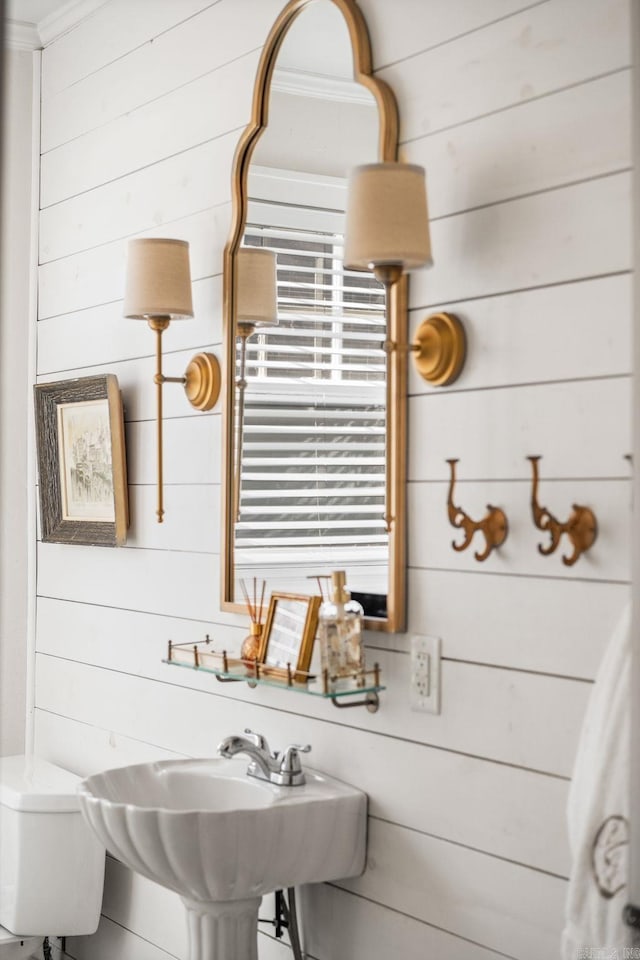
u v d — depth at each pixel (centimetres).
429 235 189
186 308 255
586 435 170
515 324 183
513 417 183
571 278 174
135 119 297
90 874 284
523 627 181
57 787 289
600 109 169
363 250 185
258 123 243
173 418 277
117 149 305
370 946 211
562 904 173
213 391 259
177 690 274
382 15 213
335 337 219
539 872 177
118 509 291
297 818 202
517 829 181
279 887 207
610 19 168
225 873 197
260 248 242
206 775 236
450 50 197
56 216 336
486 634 188
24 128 347
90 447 303
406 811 204
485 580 189
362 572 212
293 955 230
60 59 335
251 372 244
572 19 174
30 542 345
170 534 278
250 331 245
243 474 245
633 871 148
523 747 181
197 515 267
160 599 281
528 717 180
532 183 181
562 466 174
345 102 219
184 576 272
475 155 192
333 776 222
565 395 174
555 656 175
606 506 167
